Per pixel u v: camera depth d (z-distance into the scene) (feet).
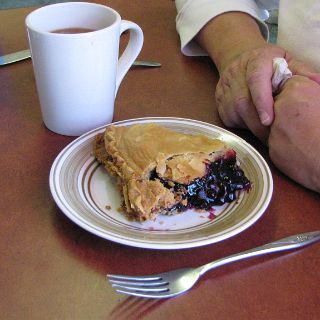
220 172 1.69
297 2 2.63
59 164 1.73
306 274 1.39
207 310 1.26
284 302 1.30
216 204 1.66
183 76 2.69
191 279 1.34
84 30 2.14
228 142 1.93
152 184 1.59
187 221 1.58
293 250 1.48
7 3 7.93
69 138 2.09
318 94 1.92
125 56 2.28
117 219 1.57
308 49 2.61
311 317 1.25
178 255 1.46
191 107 2.37
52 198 1.69
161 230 1.52
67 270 1.39
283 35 2.74
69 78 1.93
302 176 1.78
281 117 1.89
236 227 1.47
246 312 1.26
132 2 3.73
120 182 1.69
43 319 1.23
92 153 1.84
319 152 1.72
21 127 2.15
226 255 1.46
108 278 1.33
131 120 2.04
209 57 2.94
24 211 1.62
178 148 1.68
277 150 1.86
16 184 1.76
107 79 2.02
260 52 2.28
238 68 2.27
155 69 2.77
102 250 1.46
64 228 1.55
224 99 2.23
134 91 2.51
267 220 1.63
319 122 1.79
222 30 2.80
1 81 2.56
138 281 1.33
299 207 1.70
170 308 1.27
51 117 2.07
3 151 1.97
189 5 3.09
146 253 1.46
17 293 1.30
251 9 3.04
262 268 1.41
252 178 1.74
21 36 3.08
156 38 3.17
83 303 1.28
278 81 2.08
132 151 1.72
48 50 1.86
